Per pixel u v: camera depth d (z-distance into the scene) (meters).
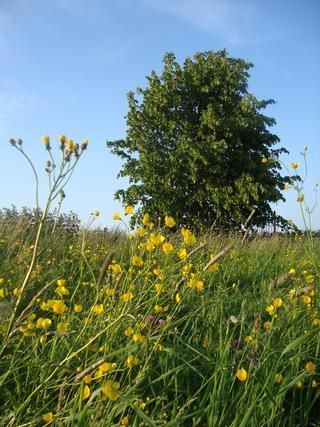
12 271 5.20
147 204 25.78
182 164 25.55
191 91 27.64
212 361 3.05
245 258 8.74
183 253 3.31
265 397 2.75
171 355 3.27
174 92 27.30
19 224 7.64
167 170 25.92
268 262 8.45
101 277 2.77
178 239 7.04
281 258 8.80
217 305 4.29
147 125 27.11
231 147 26.22
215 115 25.67
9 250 6.64
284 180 26.78
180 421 2.46
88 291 4.89
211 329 3.76
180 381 3.14
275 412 2.76
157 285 3.17
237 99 28.14
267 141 26.94
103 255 7.28
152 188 25.62
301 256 8.80
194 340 3.63
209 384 2.87
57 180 2.35
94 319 3.45
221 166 26.11
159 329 3.16
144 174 25.69
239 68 27.45
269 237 12.77
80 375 2.03
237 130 26.44
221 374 2.86
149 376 2.92
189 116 27.84
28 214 8.93
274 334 3.72
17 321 2.52
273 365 2.99
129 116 27.59
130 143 27.39
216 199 24.89
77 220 10.07
